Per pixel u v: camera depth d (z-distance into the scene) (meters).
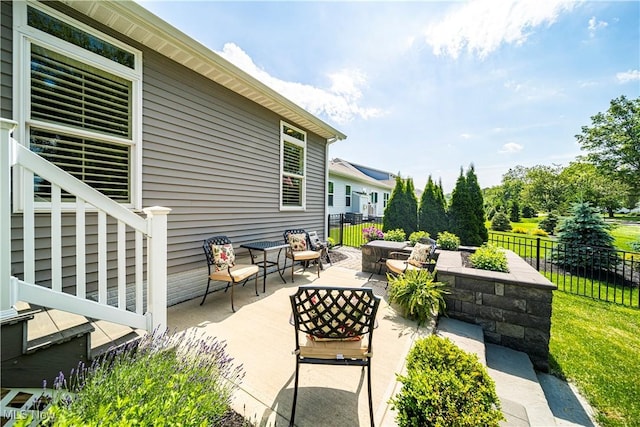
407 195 8.58
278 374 2.06
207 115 3.84
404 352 2.44
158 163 3.24
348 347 1.72
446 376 1.49
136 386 1.23
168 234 3.39
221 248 3.65
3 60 2.16
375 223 14.05
